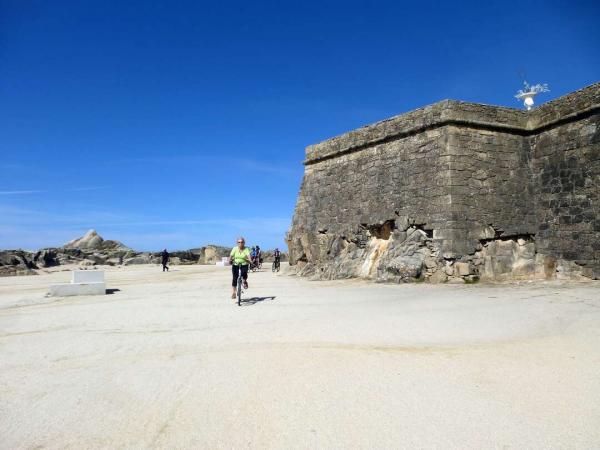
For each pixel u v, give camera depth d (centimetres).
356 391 571
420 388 574
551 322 909
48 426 504
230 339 876
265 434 468
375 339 829
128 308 1362
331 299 1393
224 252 5472
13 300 1678
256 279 2414
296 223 2683
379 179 2027
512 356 693
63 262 4931
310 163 2578
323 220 2425
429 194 1741
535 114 1800
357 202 2164
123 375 671
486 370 634
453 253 1631
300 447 439
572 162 1656
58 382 649
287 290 1733
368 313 1102
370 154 2105
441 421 482
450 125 1697
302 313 1150
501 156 1764
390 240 1911
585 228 1598
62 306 1477
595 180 1576
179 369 688
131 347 845
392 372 637
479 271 1659
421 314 1053
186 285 2181
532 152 1820
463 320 966
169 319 1136
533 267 1741
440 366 657
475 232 1672
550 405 512
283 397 561
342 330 913
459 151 1692
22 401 579
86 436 478
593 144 1586
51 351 830
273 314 1153
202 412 527
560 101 1700
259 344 824
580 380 581
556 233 1702
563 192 1686
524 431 456
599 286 1391
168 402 560
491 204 1714
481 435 450
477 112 1739
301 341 834
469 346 759
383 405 527
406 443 439
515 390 558
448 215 1650
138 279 2745
